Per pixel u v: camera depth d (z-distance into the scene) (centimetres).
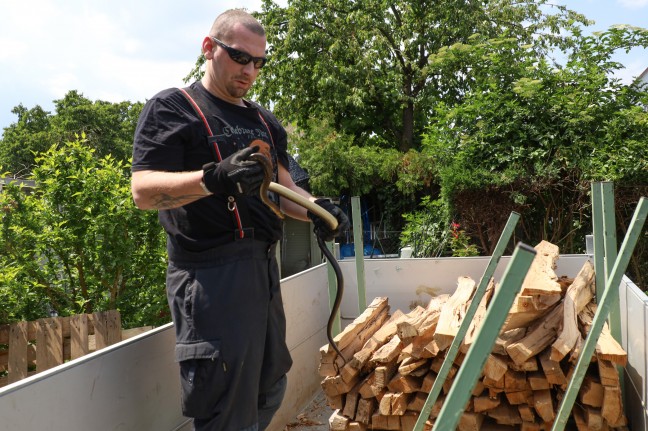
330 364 296
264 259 228
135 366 223
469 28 1544
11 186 538
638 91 932
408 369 277
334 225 222
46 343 428
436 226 959
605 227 289
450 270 439
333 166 1319
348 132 1686
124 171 610
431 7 1611
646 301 253
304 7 1592
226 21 223
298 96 1653
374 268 448
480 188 825
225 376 206
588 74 880
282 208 256
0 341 420
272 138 255
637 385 277
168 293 223
